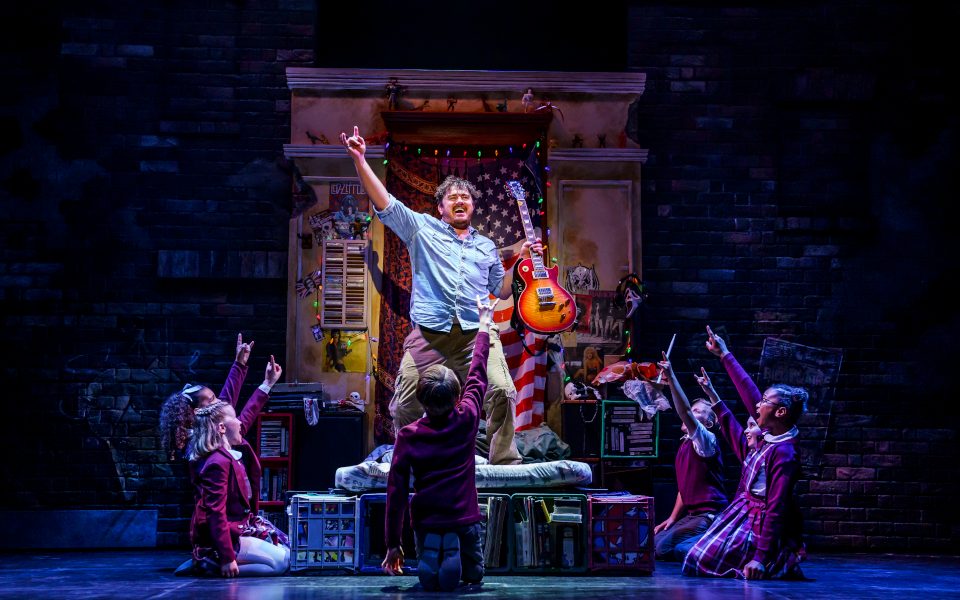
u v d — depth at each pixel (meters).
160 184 6.51
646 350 6.48
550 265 6.39
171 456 4.39
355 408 6.09
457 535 3.58
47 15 6.57
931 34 6.75
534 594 3.52
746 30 6.78
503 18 7.05
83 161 6.49
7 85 6.51
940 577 4.49
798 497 6.39
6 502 6.18
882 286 6.60
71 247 6.43
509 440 4.53
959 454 6.45
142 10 6.63
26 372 6.31
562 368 6.23
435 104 6.51
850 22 6.78
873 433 6.46
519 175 6.52
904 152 6.70
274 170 6.55
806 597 3.59
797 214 6.65
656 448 5.81
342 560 4.35
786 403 4.35
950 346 6.54
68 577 4.31
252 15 6.68
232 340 6.41
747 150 6.70
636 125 6.56
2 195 6.44
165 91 6.57
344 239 6.32
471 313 4.41
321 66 6.94
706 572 4.32
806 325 6.55
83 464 6.25
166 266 6.39
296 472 5.75
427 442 3.59
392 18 7.01
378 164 6.43
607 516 4.33
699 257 6.59
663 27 6.79
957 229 6.64
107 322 6.38
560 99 6.55
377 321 6.29
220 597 3.47
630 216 6.46
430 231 4.51
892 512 6.39
